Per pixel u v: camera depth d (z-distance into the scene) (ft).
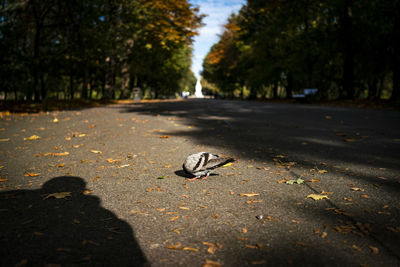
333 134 28.35
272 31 111.34
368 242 8.46
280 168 16.58
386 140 24.72
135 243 8.46
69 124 36.91
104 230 9.25
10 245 8.30
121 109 64.85
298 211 10.69
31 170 16.37
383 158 18.56
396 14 68.39
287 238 8.73
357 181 14.08
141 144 23.85
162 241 8.59
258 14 123.24
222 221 9.91
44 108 65.00
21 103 71.26
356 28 84.38
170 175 15.40
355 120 39.81
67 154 20.42
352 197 12.01
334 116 45.80
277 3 99.50
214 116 47.16
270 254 7.88
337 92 114.01
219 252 7.99
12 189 13.15
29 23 71.10
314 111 56.49
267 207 11.08
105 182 14.21
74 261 7.53
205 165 13.93
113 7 89.10
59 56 71.26
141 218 10.16
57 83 109.29
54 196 12.14
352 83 84.64
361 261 7.52
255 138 26.40
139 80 170.60
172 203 11.53
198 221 9.91
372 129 31.01
